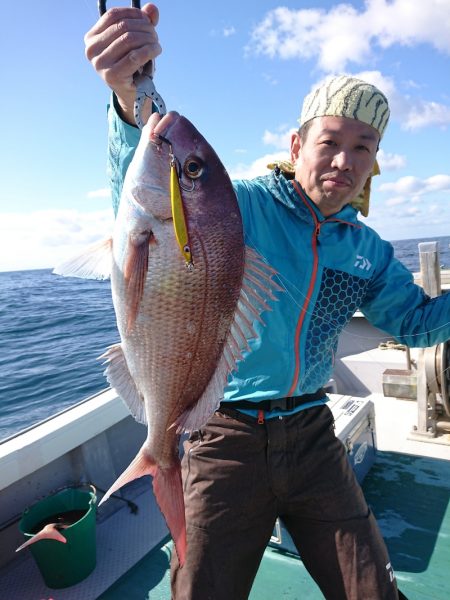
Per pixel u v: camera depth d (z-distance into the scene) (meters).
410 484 3.07
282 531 2.52
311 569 1.80
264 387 1.78
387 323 2.26
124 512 3.00
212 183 1.36
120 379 1.50
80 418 2.90
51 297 29.66
